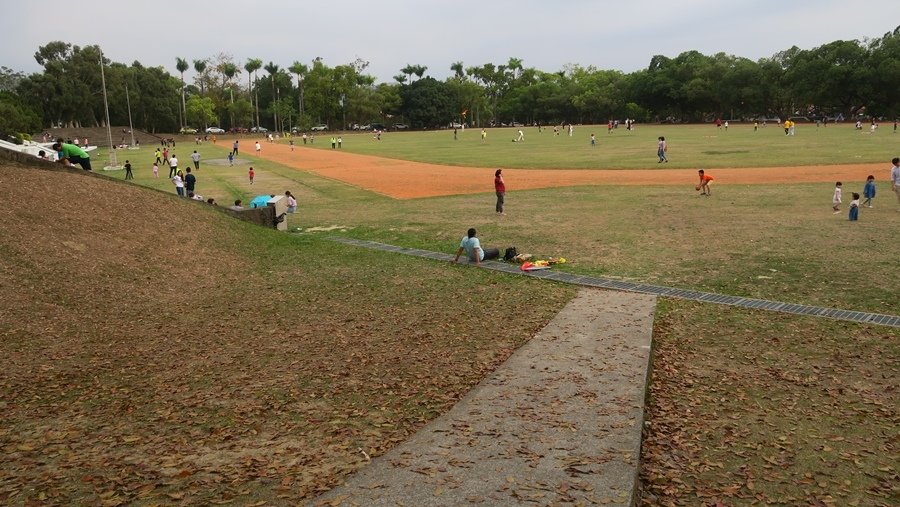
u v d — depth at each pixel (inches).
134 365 379.9
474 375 350.9
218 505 222.1
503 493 219.0
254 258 693.3
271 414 306.2
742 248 676.7
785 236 725.3
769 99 4618.6
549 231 828.0
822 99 4170.8
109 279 547.2
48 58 4461.1
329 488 231.3
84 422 299.1
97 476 245.1
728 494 230.2
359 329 449.4
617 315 456.1
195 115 5241.1
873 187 899.4
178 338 433.7
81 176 768.3
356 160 2297.0
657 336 419.8
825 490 233.3
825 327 426.3
